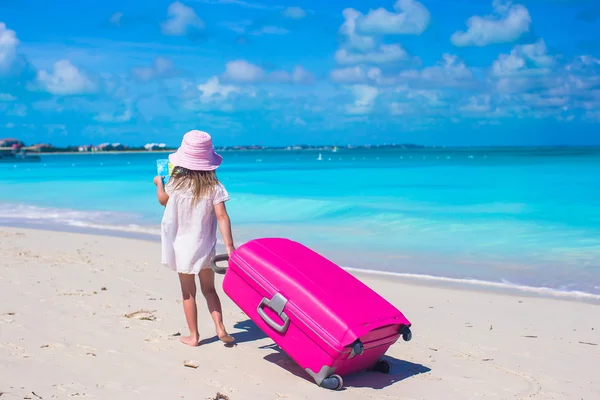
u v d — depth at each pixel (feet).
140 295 21.98
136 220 52.54
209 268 16.05
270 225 46.50
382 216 49.21
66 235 41.73
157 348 15.43
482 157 250.98
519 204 57.41
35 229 46.60
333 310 13.06
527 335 18.49
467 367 15.15
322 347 13.00
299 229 44.11
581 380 14.32
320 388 13.14
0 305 19.31
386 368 14.49
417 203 60.08
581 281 27.37
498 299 23.71
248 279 14.44
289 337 13.65
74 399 11.53
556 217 47.55
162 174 16.20
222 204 15.53
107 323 17.65
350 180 97.91
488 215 48.98
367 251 35.37
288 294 13.62
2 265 27.43
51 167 210.59
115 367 13.71
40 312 18.62
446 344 17.31
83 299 20.86
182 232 15.47
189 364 14.12
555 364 15.56
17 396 11.39
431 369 14.93
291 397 12.49
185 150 15.47
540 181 86.58
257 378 13.58
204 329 17.65
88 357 14.32
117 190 81.66
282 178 106.63
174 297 21.83
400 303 22.88
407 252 34.99
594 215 48.44
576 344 17.53
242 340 16.57
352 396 12.76
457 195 67.56
